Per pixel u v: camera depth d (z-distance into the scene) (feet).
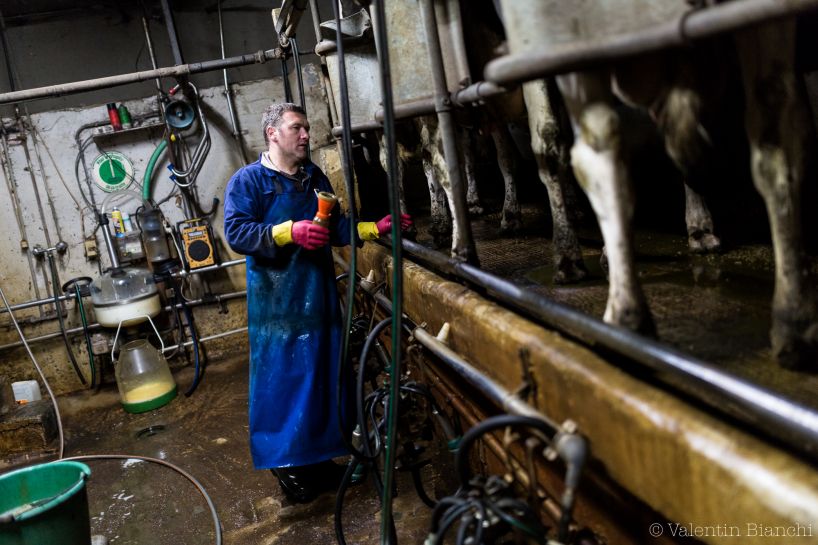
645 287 5.84
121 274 15.90
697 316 4.90
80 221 16.90
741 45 3.55
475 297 6.17
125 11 16.79
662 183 10.60
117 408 15.66
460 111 7.65
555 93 6.15
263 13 17.53
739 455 2.93
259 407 8.82
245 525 9.44
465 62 6.36
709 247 6.67
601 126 3.99
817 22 4.22
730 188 7.05
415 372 8.72
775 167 3.63
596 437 4.03
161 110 16.87
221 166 17.60
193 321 17.92
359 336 9.61
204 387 16.08
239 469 11.35
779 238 3.75
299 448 8.71
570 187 9.61
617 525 4.61
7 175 16.38
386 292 9.36
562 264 6.47
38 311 16.96
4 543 7.05
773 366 3.91
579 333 4.93
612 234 4.17
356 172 14.08
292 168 8.64
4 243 16.57
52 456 13.50
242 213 8.22
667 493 3.46
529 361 4.74
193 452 12.46
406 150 10.50
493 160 14.53
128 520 10.19
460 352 6.40
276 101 17.66
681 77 3.91
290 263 8.53
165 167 17.20
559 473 5.14
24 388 15.46
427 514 8.51
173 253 17.37
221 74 17.39
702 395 3.76
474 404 6.72
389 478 5.29
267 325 8.63
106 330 16.96
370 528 8.54
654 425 3.42
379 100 9.89
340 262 13.33
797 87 3.56
